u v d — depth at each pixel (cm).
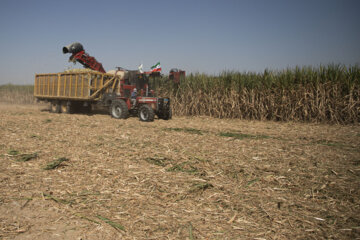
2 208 257
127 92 1240
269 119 1173
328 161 438
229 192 309
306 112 1052
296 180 349
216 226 232
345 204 277
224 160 438
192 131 772
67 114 1308
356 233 221
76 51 1318
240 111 1209
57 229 222
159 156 457
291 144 580
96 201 278
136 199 285
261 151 505
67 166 394
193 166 404
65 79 1302
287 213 257
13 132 662
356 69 988
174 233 219
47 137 610
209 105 1308
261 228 229
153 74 1305
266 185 332
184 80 1420
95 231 220
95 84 1221
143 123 995
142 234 217
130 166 399
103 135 659
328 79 1033
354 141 625
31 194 292
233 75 1267
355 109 986
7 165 392
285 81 1105
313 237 215
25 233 214
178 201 283
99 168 386
